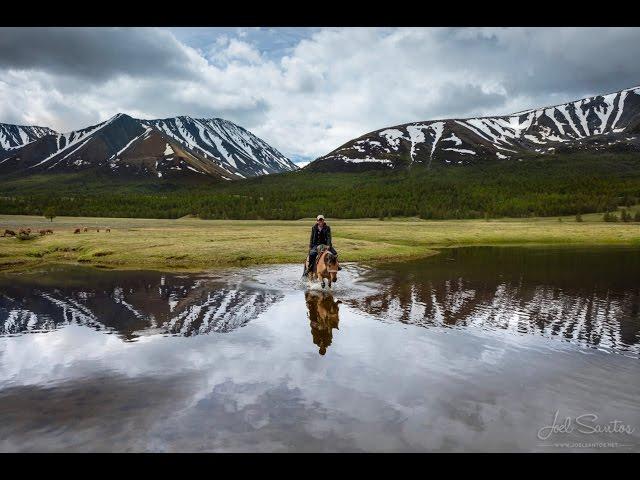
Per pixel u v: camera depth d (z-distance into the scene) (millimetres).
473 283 20375
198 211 127750
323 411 7191
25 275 23219
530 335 11750
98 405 7512
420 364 9438
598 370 9109
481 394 7871
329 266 17922
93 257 29203
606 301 16219
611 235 52688
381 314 14297
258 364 9477
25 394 7996
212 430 6625
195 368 9258
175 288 19234
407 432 6535
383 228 64938
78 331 12266
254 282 20844
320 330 12289
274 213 122625
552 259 31391
